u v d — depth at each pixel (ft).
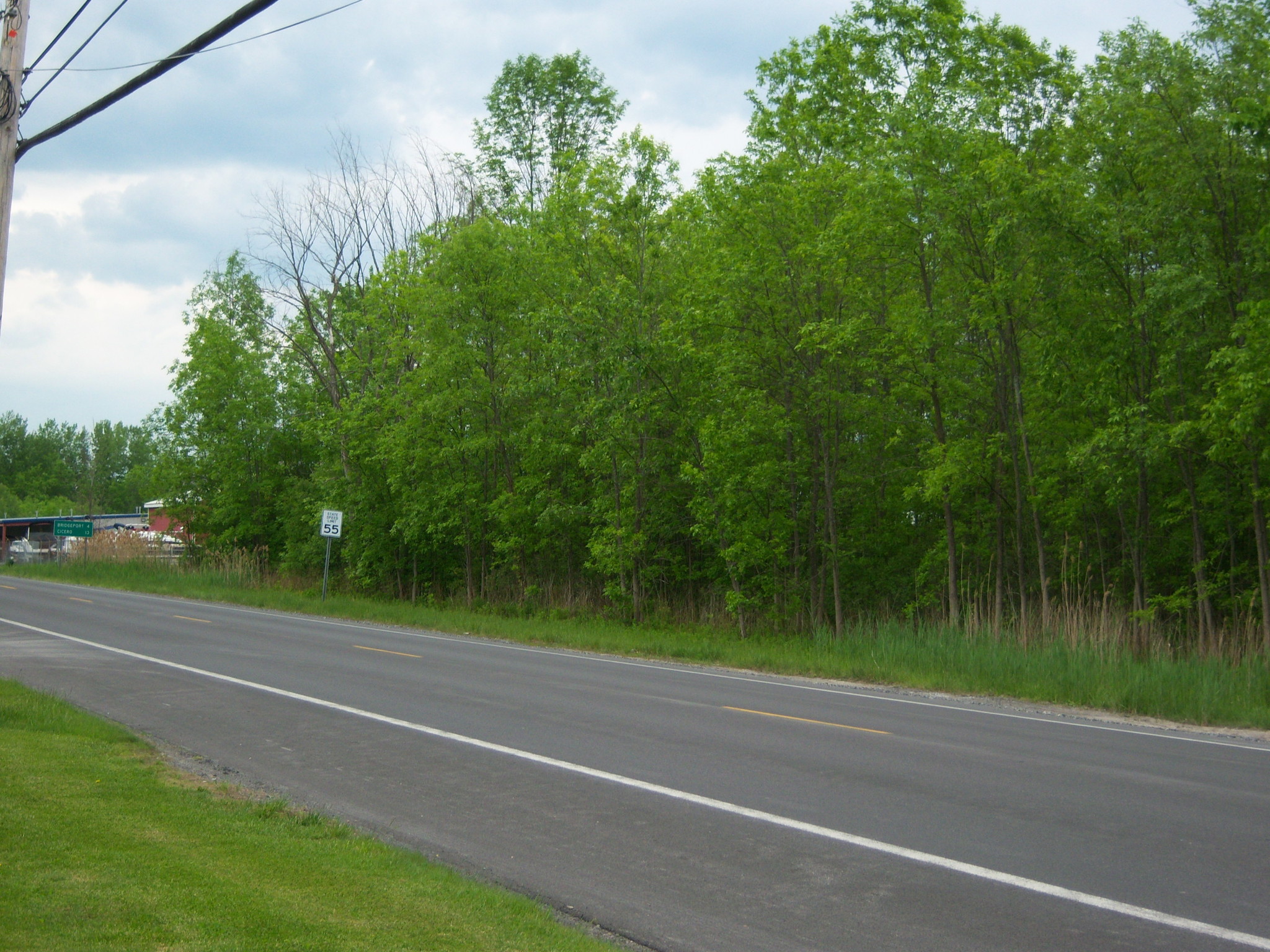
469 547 113.09
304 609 104.42
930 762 32.37
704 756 32.71
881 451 86.12
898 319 73.92
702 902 19.58
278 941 15.51
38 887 17.13
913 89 71.41
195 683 46.96
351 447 119.55
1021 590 72.95
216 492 148.56
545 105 136.26
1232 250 62.80
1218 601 69.21
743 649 71.82
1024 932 18.02
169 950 14.84
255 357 146.72
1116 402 64.64
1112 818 25.81
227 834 21.98
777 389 84.12
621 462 93.76
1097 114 62.95
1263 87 58.70
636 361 86.84
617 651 73.15
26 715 34.27
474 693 46.14
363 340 127.44
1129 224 62.85
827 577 89.71
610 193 89.92
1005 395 74.49
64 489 433.07
